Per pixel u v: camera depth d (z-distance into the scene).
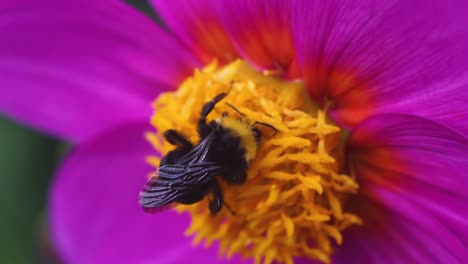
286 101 0.15
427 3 0.13
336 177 0.14
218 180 0.14
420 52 0.13
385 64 0.14
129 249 0.17
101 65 0.17
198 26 0.15
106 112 0.17
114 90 0.17
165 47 0.16
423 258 0.15
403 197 0.15
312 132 0.14
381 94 0.14
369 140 0.14
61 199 0.17
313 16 0.14
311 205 0.14
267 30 0.15
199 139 0.15
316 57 0.14
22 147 0.19
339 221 0.15
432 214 0.14
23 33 0.16
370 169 0.15
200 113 0.15
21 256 0.19
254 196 0.14
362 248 0.15
